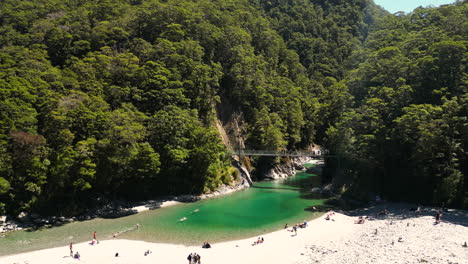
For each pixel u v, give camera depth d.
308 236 44.69
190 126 71.31
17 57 71.25
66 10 108.25
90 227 48.91
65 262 35.28
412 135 60.19
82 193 56.00
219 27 111.00
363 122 67.62
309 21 184.25
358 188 69.00
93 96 64.94
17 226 46.53
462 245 35.84
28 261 35.34
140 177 61.84
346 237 43.53
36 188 48.72
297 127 114.12
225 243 42.56
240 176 84.19
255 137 96.56
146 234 46.19
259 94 102.62
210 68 91.38
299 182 91.06
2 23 98.88
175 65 83.50
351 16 193.25
